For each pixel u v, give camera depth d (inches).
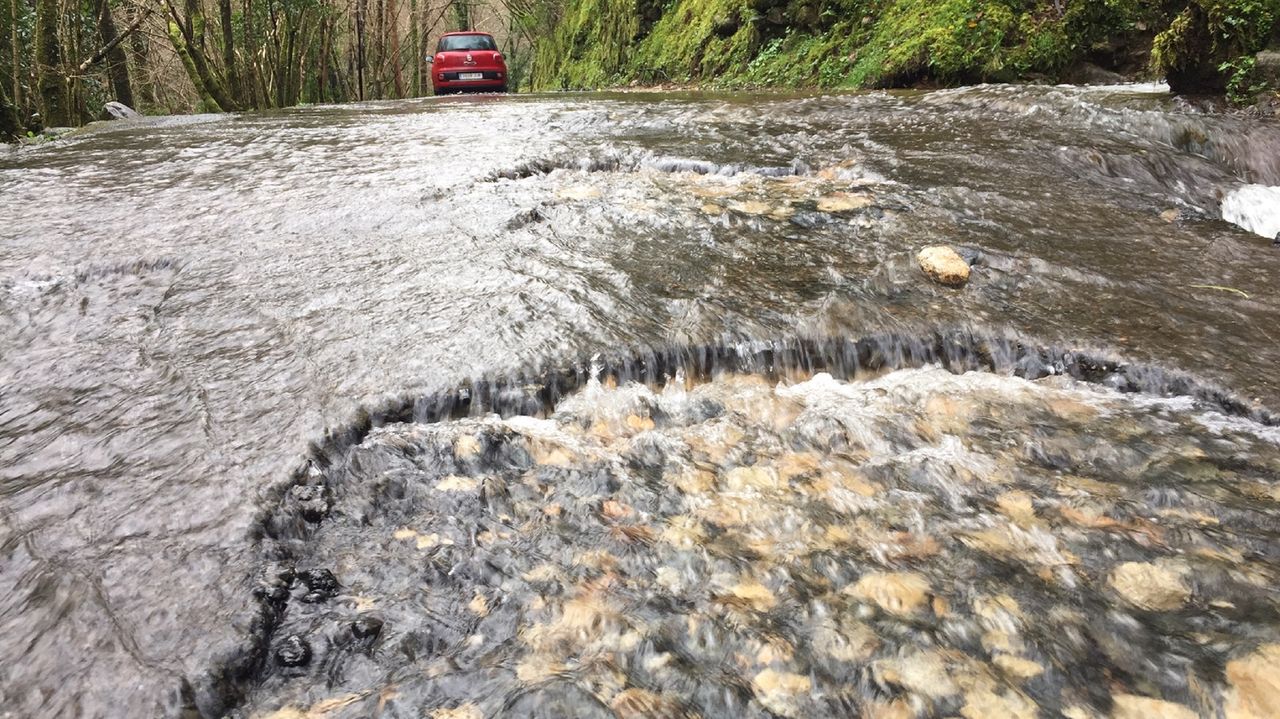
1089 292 116.4
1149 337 102.7
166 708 48.9
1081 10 351.3
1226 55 237.6
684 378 97.0
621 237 138.7
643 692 51.6
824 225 145.6
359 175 195.0
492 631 57.2
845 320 104.3
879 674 53.4
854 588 61.6
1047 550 66.1
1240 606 59.2
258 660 53.7
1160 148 198.4
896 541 67.5
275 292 116.1
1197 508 71.2
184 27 636.1
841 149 209.5
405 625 57.6
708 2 614.5
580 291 113.2
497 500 72.6
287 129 309.6
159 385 89.4
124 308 113.1
